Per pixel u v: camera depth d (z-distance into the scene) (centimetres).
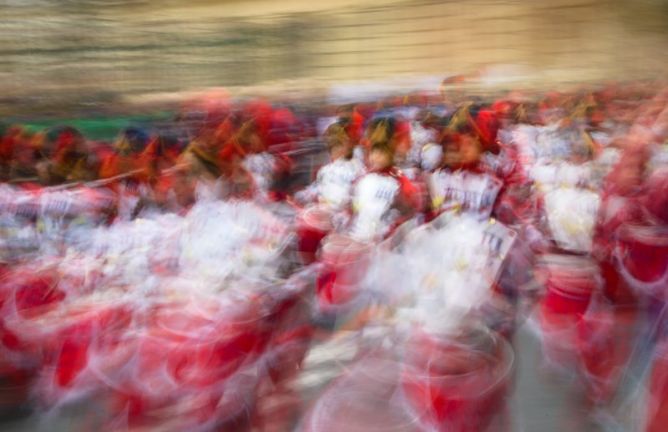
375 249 496
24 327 483
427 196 480
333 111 1155
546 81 1569
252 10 1366
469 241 387
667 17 1683
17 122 1100
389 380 394
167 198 449
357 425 383
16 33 1204
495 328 381
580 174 530
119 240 453
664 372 431
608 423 461
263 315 418
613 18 1672
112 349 438
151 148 487
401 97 1277
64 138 529
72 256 472
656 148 521
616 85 1476
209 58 1325
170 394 408
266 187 480
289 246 441
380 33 1466
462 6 1545
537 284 524
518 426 455
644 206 513
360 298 514
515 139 873
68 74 1212
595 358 498
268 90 1348
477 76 1462
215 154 434
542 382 517
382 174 568
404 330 392
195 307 410
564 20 1633
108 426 445
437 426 368
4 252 494
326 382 459
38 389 490
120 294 444
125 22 1272
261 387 439
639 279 507
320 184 641
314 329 524
